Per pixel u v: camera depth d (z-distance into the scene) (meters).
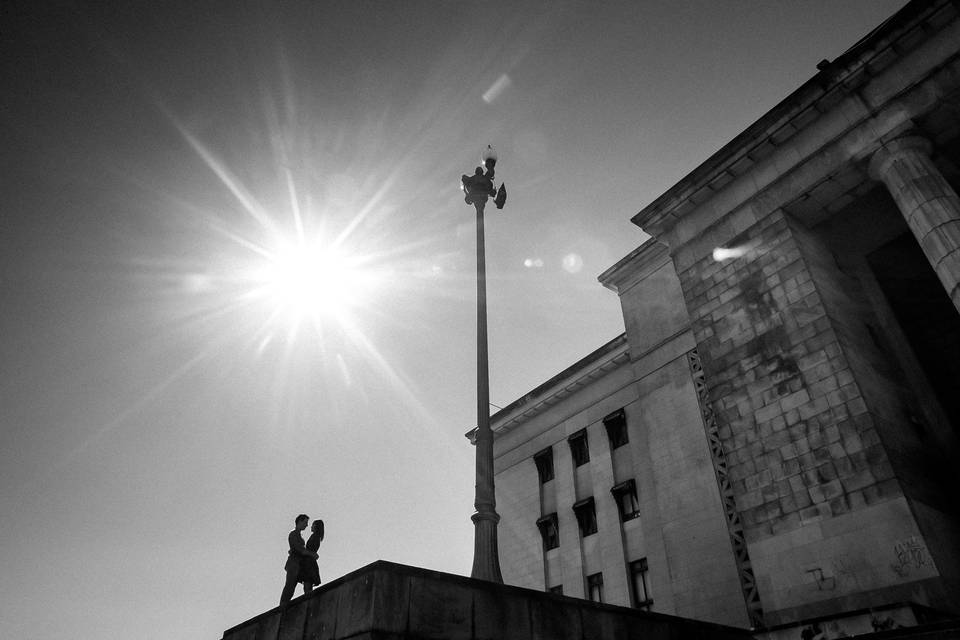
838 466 14.22
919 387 16.86
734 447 16.59
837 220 18.88
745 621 17.69
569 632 8.28
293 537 10.11
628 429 26.55
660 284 26.42
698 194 20.02
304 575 9.77
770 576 14.65
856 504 13.61
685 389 23.16
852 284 18.48
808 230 18.52
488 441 10.75
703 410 22.09
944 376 16.94
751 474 15.95
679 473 21.91
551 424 31.25
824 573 13.63
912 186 14.70
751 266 18.08
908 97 15.48
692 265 19.84
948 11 14.79
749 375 16.95
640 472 24.84
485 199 13.90
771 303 17.16
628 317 27.27
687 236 20.38
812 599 13.65
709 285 19.08
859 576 13.04
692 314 19.23
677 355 24.11
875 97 16.16
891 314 18.14
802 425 15.25
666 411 23.47
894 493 13.06
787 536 14.64
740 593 18.22
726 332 18.05
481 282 12.72
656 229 21.47
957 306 13.07
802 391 15.54
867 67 16.11
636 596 23.44
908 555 12.42
